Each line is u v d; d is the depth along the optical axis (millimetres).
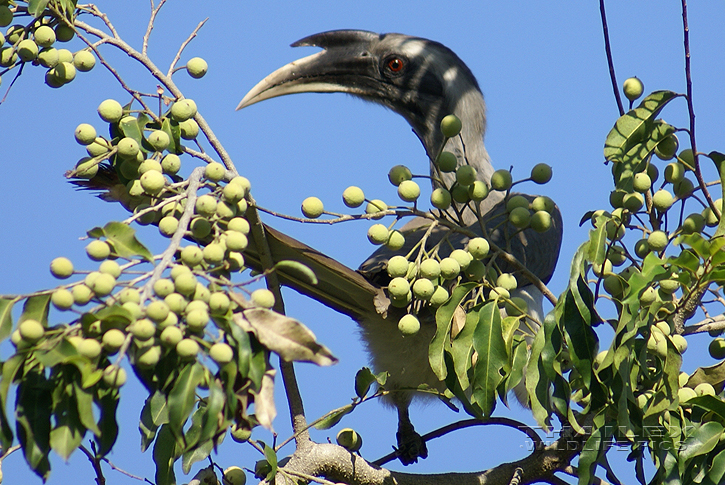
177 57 5684
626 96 6051
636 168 5727
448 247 8000
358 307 7285
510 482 6293
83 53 5539
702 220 5816
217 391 3953
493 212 8539
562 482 6418
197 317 3836
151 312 3748
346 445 6379
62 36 5695
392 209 5773
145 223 5008
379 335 7844
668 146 5977
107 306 3824
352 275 6441
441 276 5707
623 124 5738
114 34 5754
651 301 5082
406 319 5664
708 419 5285
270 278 5992
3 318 3824
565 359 5582
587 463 5074
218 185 4941
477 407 5332
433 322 7633
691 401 5211
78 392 3793
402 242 5789
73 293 3826
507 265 8195
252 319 4012
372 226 5719
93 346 3732
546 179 6113
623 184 5703
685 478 5176
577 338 5055
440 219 5949
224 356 3889
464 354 5336
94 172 5250
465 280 6137
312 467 6184
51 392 3912
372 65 9719
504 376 5418
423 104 9703
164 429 5133
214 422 3920
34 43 5422
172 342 3818
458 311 5551
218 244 4395
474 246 5719
